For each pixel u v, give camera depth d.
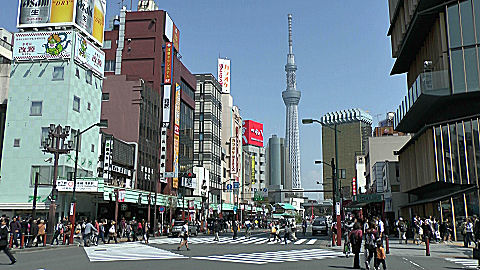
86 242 30.61
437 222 31.75
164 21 66.06
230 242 35.16
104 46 66.44
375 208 59.44
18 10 44.69
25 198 40.22
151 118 59.94
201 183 74.75
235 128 105.12
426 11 33.81
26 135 41.62
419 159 38.06
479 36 31.20
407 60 45.22
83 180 38.62
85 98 44.97
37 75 42.72
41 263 18.00
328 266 17.39
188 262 18.97
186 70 75.06
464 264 18.17
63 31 43.28
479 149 30.44
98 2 49.25
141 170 55.44
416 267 16.98
